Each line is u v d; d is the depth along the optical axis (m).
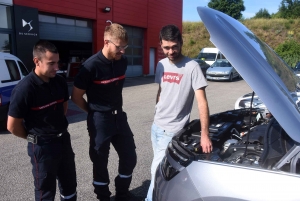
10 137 5.95
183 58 2.75
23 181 3.89
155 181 2.39
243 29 2.60
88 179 3.94
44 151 2.53
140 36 19.41
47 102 2.50
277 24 36.69
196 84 2.62
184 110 2.81
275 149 2.08
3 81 6.16
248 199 1.69
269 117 3.25
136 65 19.34
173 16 22.05
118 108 3.01
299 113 1.83
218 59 20.28
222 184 1.81
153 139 2.96
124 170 3.16
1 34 11.12
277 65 2.36
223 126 2.89
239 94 12.30
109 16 16.08
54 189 2.66
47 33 13.26
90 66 2.75
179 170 2.08
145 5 18.81
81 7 14.29
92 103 2.87
